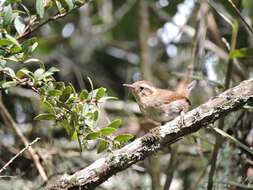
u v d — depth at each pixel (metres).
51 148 11.48
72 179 6.39
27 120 12.62
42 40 14.45
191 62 11.09
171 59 14.84
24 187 10.65
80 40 15.14
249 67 12.65
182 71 14.02
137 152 6.52
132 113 12.84
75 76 14.35
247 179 10.00
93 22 15.66
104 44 15.51
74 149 11.53
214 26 12.17
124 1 16.06
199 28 11.24
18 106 12.70
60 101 6.60
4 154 11.16
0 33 6.67
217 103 6.71
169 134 6.61
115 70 15.54
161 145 6.64
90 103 6.65
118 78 15.42
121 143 6.84
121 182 12.05
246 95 6.74
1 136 11.73
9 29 6.64
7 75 6.91
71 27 15.19
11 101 12.65
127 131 11.25
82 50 15.09
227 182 9.24
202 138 9.41
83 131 6.65
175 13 15.31
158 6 15.34
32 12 12.12
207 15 11.29
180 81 12.25
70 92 6.57
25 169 11.14
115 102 13.37
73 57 15.03
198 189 11.60
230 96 6.74
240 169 10.40
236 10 8.55
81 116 6.57
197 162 12.35
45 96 6.57
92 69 15.17
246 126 10.08
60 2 7.04
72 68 14.34
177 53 14.80
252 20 11.79
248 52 9.08
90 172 6.42
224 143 10.59
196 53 11.18
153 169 10.84
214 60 12.49
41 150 11.34
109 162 6.45
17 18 6.92
